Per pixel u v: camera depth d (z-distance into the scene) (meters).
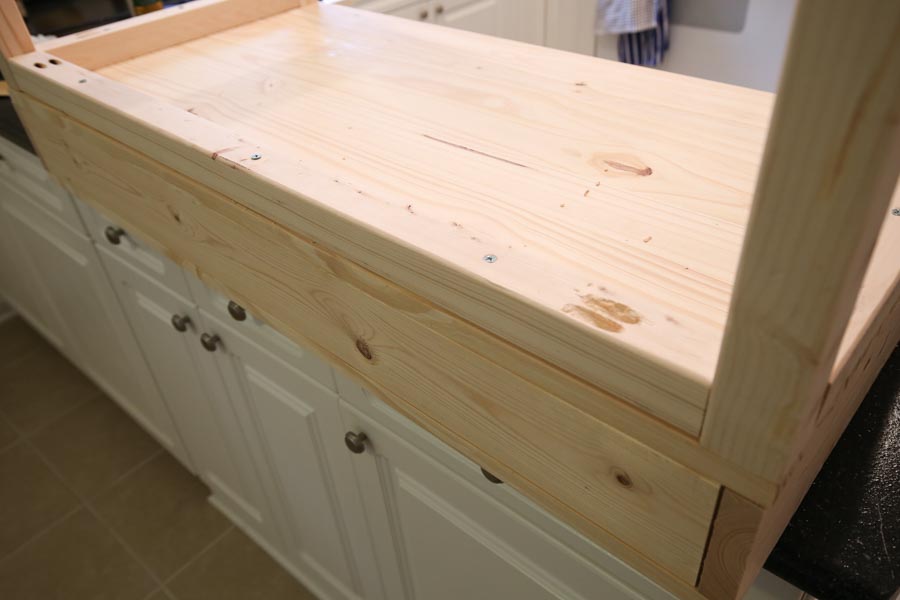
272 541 1.41
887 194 0.25
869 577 0.44
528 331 0.42
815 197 0.26
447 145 0.65
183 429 1.42
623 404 0.40
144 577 1.45
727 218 0.51
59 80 0.76
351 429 0.85
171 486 1.62
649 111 0.68
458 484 0.73
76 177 0.88
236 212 0.62
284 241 0.59
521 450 0.49
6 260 1.69
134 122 0.67
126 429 1.77
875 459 0.51
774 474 0.35
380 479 0.88
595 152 0.62
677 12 2.12
